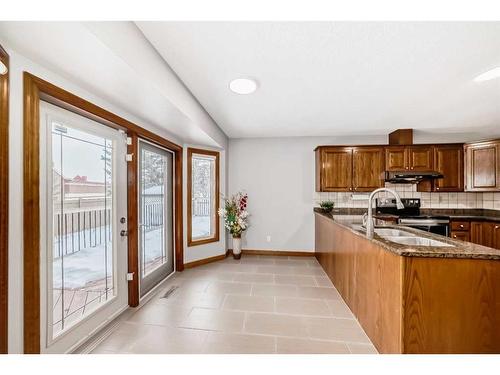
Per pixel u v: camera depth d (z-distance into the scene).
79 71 1.45
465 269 1.39
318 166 4.10
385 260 1.64
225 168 4.27
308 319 2.21
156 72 1.70
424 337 1.41
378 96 2.53
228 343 1.85
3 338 1.16
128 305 2.41
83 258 1.88
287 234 4.43
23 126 1.28
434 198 4.17
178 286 2.95
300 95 2.50
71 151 1.77
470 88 2.32
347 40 1.56
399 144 3.89
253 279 3.19
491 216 3.90
